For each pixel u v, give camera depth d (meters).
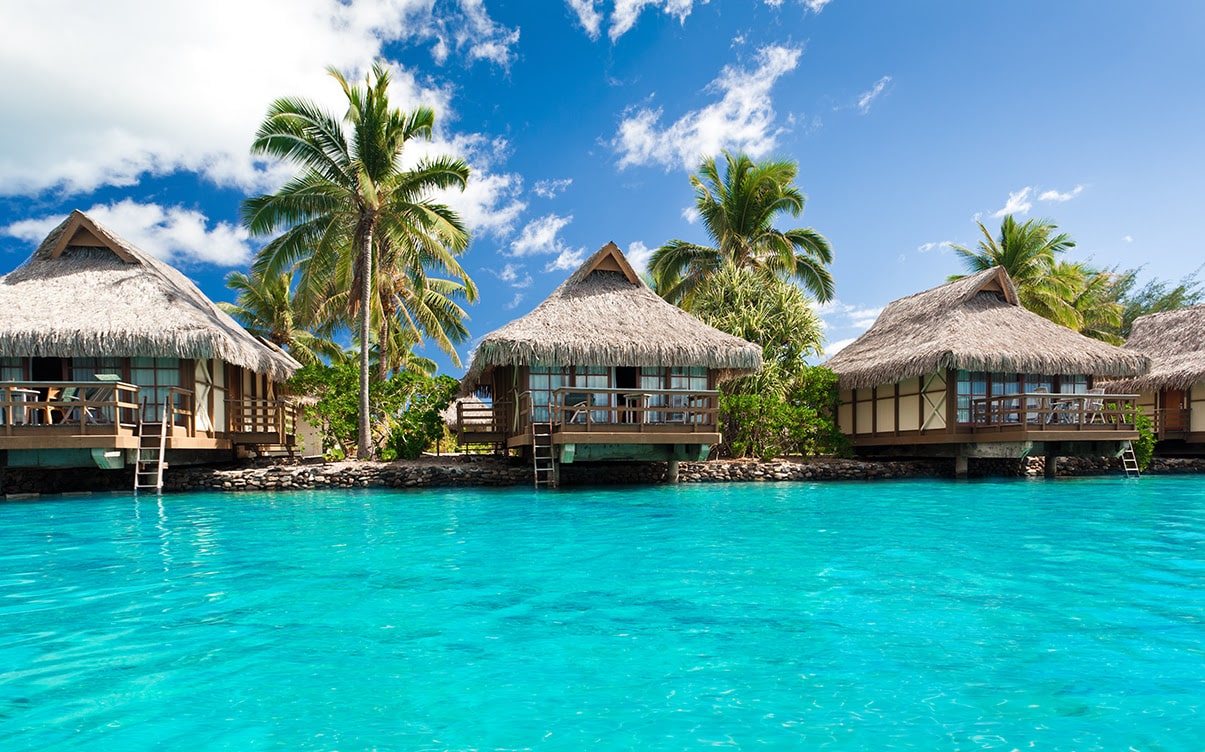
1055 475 17.67
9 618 4.57
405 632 4.24
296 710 3.15
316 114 17.44
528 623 4.41
